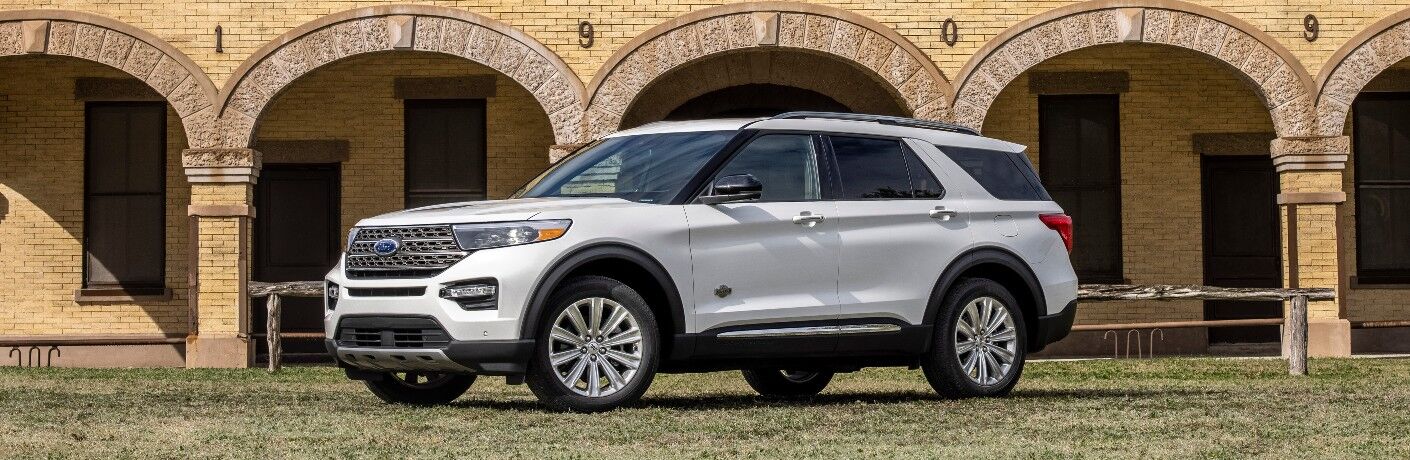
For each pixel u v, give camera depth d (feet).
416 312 27.32
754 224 29.35
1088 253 60.39
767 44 52.06
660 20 52.49
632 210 28.37
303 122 59.77
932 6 52.85
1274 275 61.11
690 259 28.60
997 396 32.55
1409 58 58.18
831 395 35.01
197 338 52.21
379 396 31.19
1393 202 61.11
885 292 30.81
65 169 59.67
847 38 52.24
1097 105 60.49
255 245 60.49
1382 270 61.05
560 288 27.61
